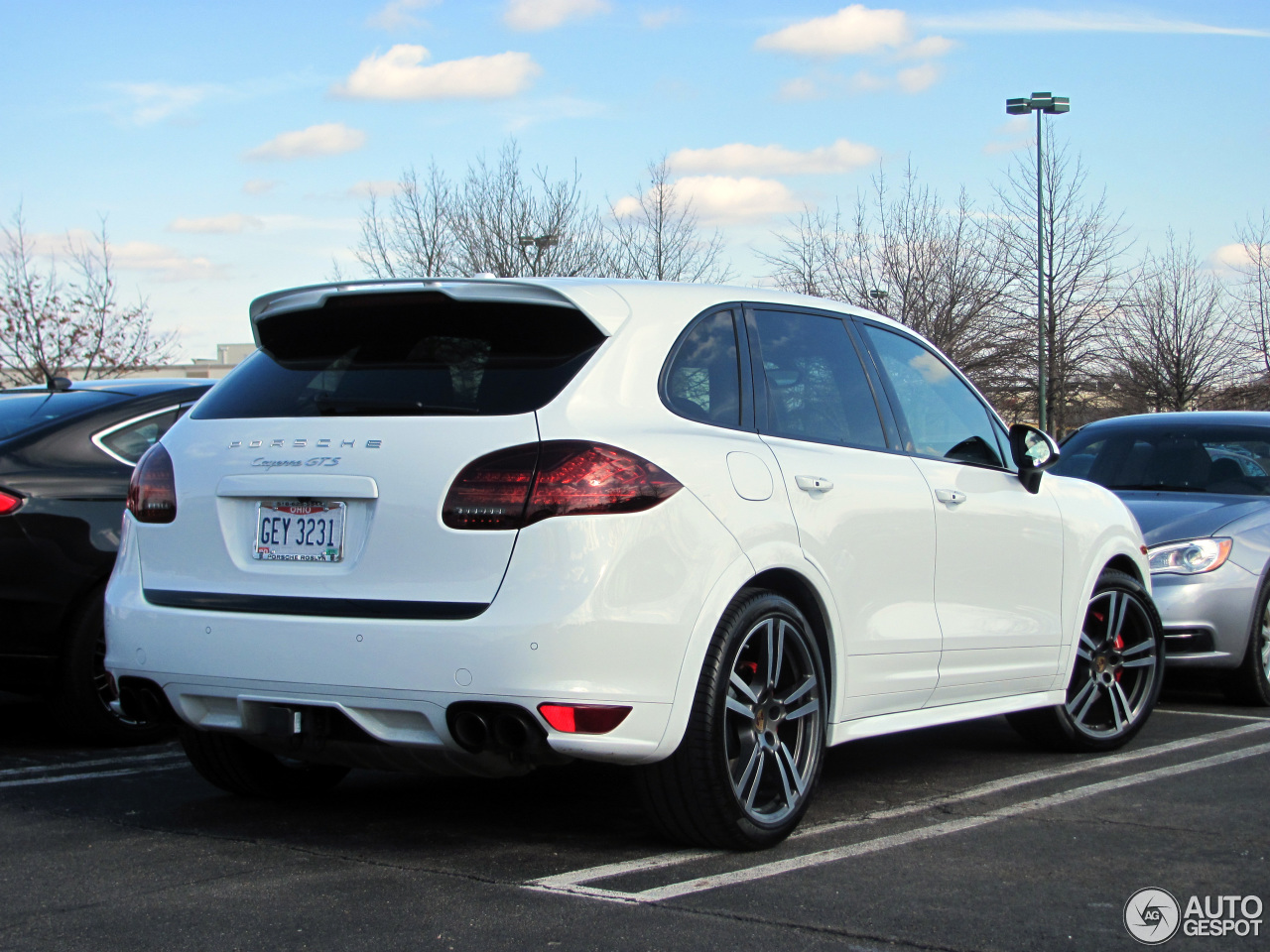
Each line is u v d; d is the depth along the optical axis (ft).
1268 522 23.81
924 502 15.01
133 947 9.96
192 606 12.41
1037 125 92.63
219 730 12.50
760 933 10.28
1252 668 23.11
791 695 13.08
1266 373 112.57
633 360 12.36
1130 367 110.73
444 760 11.70
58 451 18.44
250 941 10.09
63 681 18.13
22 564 17.63
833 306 15.57
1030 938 10.25
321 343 13.05
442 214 92.89
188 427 13.12
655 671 11.46
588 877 11.75
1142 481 26.37
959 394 17.21
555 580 11.10
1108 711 18.75
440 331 12.53
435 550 11.39
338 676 11.50
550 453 11.37
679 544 11.75
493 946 9.98
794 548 12.97
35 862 12.28
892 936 10.24
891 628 14.44
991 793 15.47
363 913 10.73
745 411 13.37
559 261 92.27
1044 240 97.71
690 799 12.09
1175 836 13.34
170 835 13.35
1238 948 10.11
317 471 11.96
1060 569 17.44
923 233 105.70
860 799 15.12
